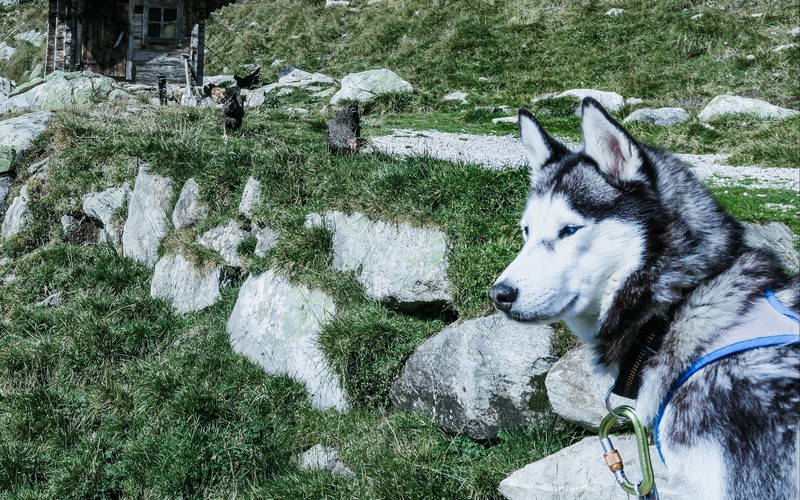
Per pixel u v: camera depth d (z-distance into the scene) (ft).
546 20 60.90
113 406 20.07
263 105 52.39
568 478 12.23
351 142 23.67
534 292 8.71
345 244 19.44
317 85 58.90
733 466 7.83
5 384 21.56
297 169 23.00
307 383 18.08
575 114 42.96
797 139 30.71
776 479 7.66
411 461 14.14
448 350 15.31
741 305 8.18
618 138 8.80
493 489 13.30
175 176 27.22
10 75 93.97
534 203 9.46
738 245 8.93
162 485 16.84
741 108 37.70
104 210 29.73
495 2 67.31
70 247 28.71
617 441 12.55
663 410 8.48
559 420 14.03
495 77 53.47
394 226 18.43
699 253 8.66
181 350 21.15
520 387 14.39
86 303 24.35
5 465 18.43
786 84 42.52
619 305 8.87
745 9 54.60
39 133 34.78
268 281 20.21
